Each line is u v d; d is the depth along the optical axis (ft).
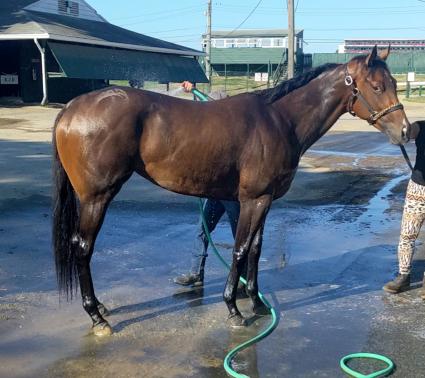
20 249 21.11
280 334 14.65
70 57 91.81
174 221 25.96
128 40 111.34
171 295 17.12
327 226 25.72
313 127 15.10
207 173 14.11
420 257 21.42
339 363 13.14
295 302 16.93
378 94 14.65
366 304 16.84
